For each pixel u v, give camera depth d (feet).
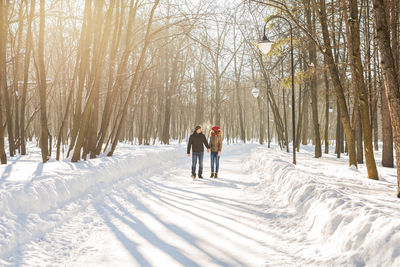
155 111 117.80
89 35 31.91
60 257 11.70
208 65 122.21
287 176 22.91
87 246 12.86
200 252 12.14
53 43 47.37
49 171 22.97
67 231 14.57
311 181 18.83
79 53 36.60
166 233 14.43
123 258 11.59
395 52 31.14
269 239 13.51
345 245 10.47
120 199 21.50
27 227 13.32
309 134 150.20
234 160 51.47
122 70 39.86
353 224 11.02
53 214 15.80
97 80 31.83
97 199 20.86
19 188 15.81
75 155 31.32
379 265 8.85
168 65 103.09
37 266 10.73
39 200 16.05
